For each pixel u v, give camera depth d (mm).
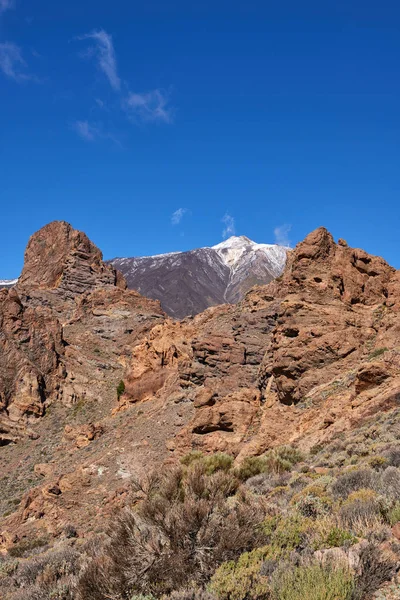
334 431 27969
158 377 65062
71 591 9875
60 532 32844
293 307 43062
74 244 144000
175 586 8305
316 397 35562
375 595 6094
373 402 28422
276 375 39969
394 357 31531
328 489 12789
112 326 113125
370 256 49125
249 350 52500
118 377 96000
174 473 11430
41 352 93312
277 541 8289
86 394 90438
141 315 116750
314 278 45094
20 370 87000
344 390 34219
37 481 54031
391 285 44875
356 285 45688
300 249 46906
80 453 52750
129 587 8539
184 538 8984
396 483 10109
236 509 9727
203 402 44500
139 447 43281
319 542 7781
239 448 35531
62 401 88250
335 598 5836
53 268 138625
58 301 129125
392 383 29672
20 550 29969
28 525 36344
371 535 7621
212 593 6902
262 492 17281
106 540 12672
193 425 40188
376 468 14797
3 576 13641
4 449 76188
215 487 10500
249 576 7020
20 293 127938
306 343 40125
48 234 149875
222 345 52969
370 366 31016
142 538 9125
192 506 9250
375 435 22578
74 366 95562
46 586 10938
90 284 135375
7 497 53312
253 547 8688
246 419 39156
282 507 12391
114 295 123688
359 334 39906
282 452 25922
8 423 80062
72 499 37562
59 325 100938
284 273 62688
